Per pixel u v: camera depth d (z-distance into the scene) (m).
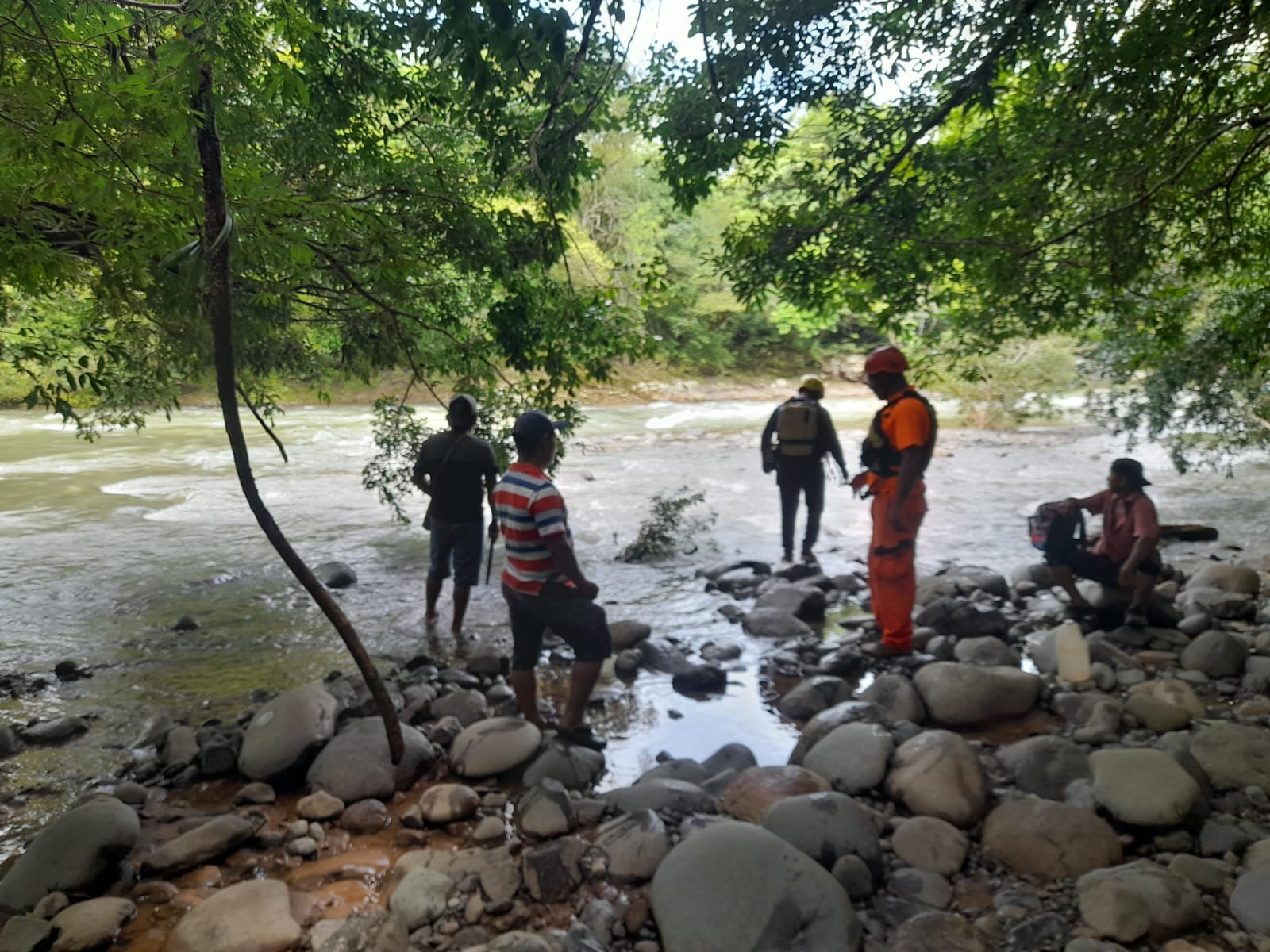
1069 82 5.82
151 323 6.79
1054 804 3.48
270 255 4.71
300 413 23.39
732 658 5.79
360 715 4.74
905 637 5.62
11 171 3.47
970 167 6.52
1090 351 10.70
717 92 5.66
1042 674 5.29
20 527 10.03
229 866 3.46
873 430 5.62
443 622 6.68
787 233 6.84
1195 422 9.95
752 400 32.12
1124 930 2.83
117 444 17.11
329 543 9.23
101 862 3.27
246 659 5.90
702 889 2.91
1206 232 6.86
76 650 6.09
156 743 4.59
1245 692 4.84
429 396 25.91
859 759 3.95
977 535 9.30
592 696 5.14
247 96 5.39
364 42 6.42
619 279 9.73
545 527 4.18
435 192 6.44
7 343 5.23
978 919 2.97
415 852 3.40
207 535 9.63
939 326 9.96
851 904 2.96
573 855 3.32
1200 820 3.46
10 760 4.41
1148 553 5.66
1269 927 2.80
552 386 7.07
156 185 4.11
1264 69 5.71
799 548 8.88
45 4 3.48
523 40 4.37
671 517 8.78
